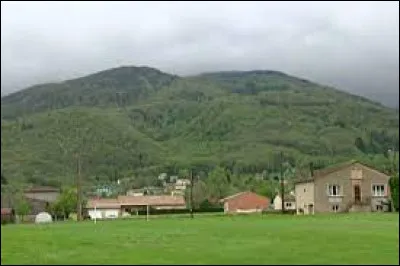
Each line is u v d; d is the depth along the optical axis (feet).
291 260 99.14
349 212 383.86
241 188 651.66
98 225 230.48
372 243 124.36
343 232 155.02
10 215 340.18
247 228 180.14
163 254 109.60
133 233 170.60
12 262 107.24
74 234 170.81
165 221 262.67
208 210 466.70
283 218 278.26
